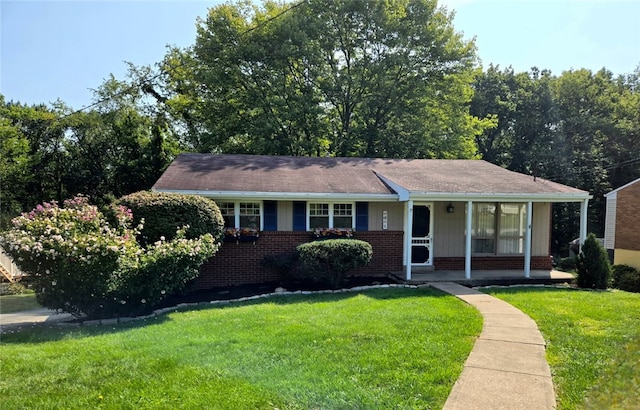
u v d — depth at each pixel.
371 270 11.72
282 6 22.69
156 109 27.16
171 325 6.46
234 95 23.00
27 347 5.37
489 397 3.69
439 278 10.94
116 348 5.13
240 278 10.88
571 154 28.58
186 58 24.22
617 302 7.96
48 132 23.55
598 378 4.11
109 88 25.75
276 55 21.50
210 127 24.08
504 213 12.66
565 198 11.27
